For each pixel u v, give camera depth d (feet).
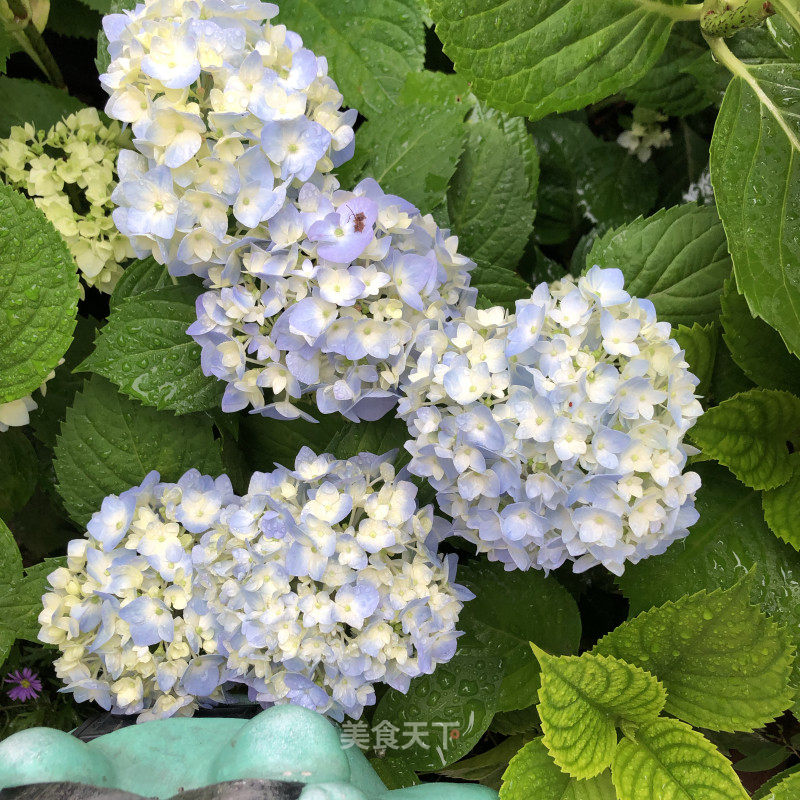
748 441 1.84
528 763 1.65
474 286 2.05
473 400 1.51
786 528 1.82
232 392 1.68
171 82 1.45
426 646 1.65
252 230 1.58
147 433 1.89
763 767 2.01
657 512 1.54
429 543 1.72
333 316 1.54
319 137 1.53
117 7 1.84
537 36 1.67
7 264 1.78
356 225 1.52
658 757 1.69
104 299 2.27
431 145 1.91
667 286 1.93
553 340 1.52
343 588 1.61
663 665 1.75
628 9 1.68
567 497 1.52
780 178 1.67
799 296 1.64
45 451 2.19
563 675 1.64
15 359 1.82
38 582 1.82
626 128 2.43
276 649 1.62
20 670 2.03
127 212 1.54
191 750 1.41
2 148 1.92
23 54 2.32
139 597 1.69
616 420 1.53
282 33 1.60
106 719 1.82
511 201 2.06
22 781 1.24
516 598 1.92
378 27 1.97
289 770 1.28
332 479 1.68
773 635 1.65
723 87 2.10
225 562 1.65
